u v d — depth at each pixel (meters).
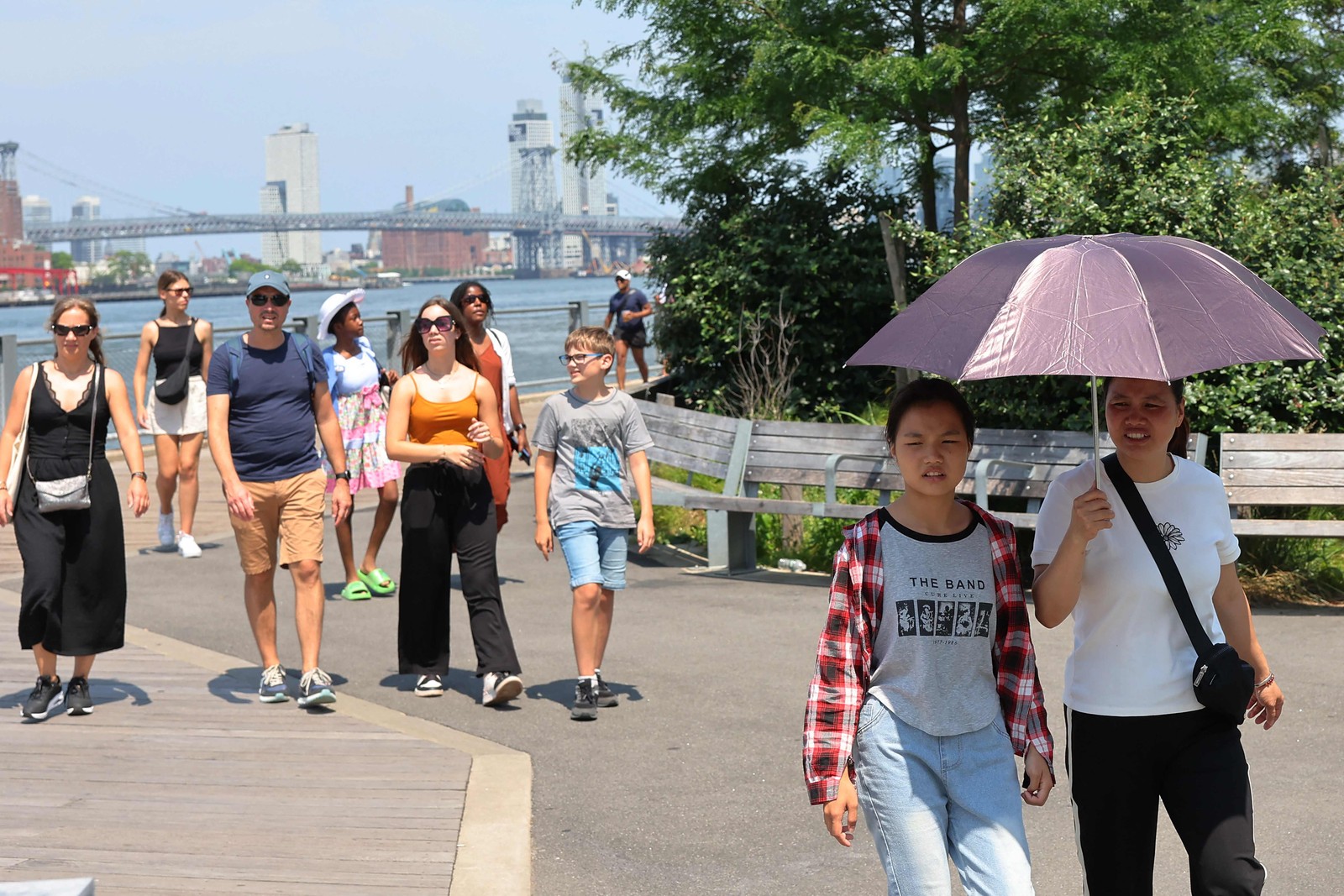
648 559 15.03
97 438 9.23
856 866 6.77
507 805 7.46
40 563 8.99
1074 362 4.07
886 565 4.71
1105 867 5.02
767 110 20.84
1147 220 14.13
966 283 4.50
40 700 9.15
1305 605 12.14
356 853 6.73
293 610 12.77
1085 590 4.98
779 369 20.44
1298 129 21.27
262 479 9.41
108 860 6.61
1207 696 4.75
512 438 13.02
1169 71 18.73
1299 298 13.38
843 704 4.69
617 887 6.52
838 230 21.58
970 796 4.61
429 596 9.77
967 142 21.12
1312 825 7.10
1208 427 13.19
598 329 9.38
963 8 20.61
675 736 8.91
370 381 13.23
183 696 9.77
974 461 13.24
